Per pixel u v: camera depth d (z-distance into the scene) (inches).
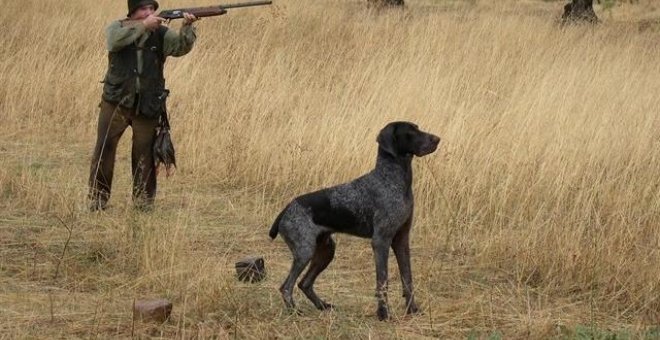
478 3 1544.0
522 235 490.6
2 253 472.4
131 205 540.1
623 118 671.8
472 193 546.0
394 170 394.0
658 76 831.1
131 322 389.7
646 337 383.6
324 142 620.1
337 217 394.0
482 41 920.3
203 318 397.1
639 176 577.0
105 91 543.5
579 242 469.7
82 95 768.3
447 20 999.6
